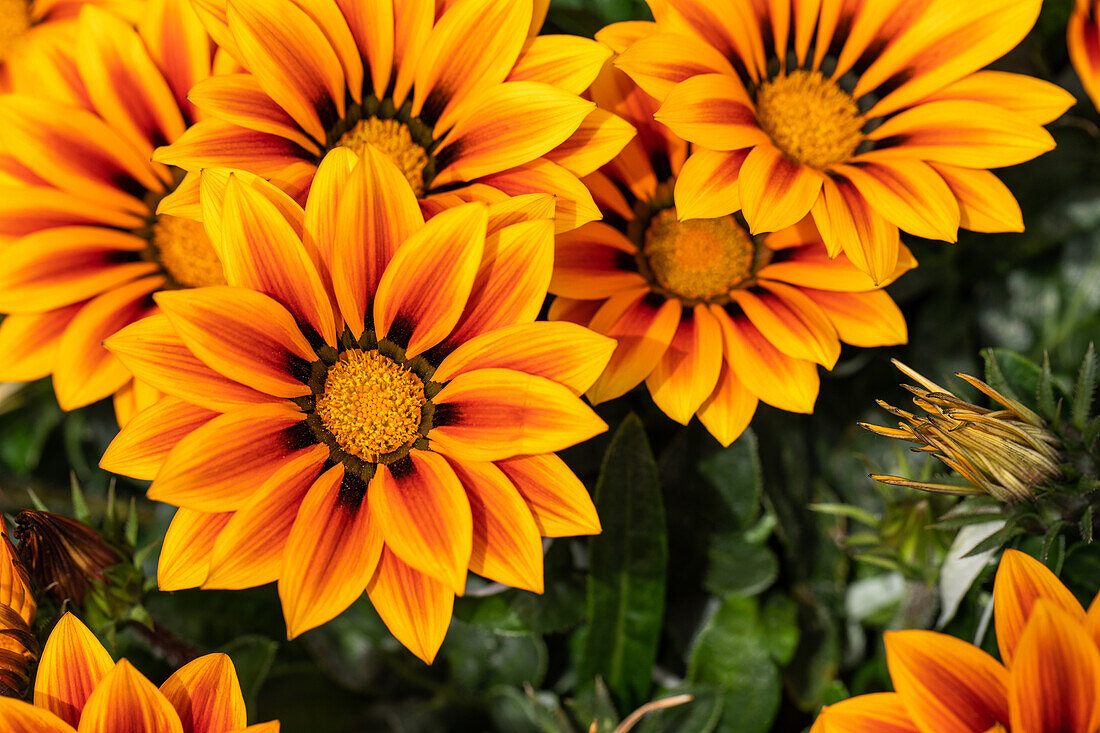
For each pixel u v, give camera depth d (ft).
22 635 0.97
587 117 1.01
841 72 1.07
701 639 1.15
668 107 0.98
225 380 0.95
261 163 1.00
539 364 0.94
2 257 1.07
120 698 0.92
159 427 0.95
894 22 1.05
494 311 0.96
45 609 1.03
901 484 1.00
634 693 1.14
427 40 1.02
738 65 1.05
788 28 1.07
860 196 1.02
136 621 1.05
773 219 0.98
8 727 0.91
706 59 1.02
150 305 1.10
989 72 1.04
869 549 1.12
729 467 1.13
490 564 0.94
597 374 0.94
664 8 1.02
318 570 0.94
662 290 1.07
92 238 1.09
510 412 0.94
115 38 1.08
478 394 0.95
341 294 0.96
